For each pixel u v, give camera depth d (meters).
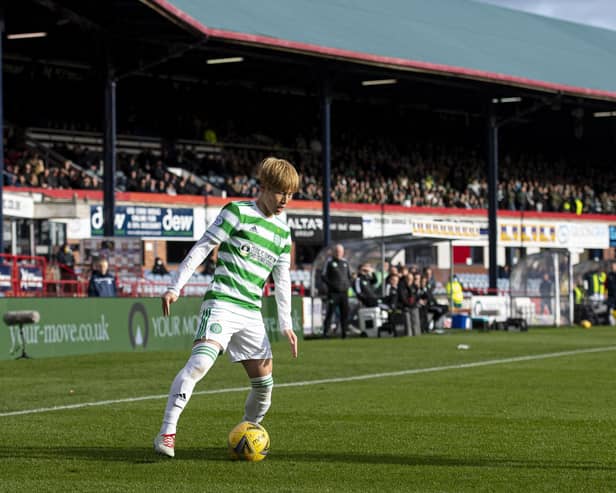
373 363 20.56
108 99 34.44
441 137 66.25
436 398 13.86
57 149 49.03
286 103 59.81
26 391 15.05
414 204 56.41
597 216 61.22
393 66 41.53
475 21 55.75
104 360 21.22
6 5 32.19
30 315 21.02
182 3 36.53
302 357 22.27
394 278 31.86
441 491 7.35
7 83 49.19
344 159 59.44
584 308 41.28
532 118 65.50
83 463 8.50
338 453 9.08
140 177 46.28
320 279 33.44
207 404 13.13
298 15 42.59
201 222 45.03
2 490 7.33
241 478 7.83
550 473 8.11
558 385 15.80
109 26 33.72
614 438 10.05
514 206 60.16
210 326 8.27
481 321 35.97
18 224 33.88
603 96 50.50
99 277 25.39
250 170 54.81
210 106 56.88
